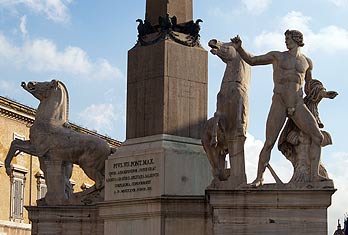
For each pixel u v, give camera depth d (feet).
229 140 60.44
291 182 57.72
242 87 61.31
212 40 62.23
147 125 64.80
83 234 74.64
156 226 61.31
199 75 66.28
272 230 57.47
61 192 77.61
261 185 57.98
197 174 63.57
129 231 63.36
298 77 58.70
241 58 61.16
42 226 75.61
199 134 65.41
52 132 78.95
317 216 57.26
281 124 58.54
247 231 57.72
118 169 65.00
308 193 57.31
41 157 79.00
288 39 59.57
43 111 80.38
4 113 155.43
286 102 58.44
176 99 64.69
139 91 65.77
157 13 66.44
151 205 61.87
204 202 61.41
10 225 154.71
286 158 59.41
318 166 57.98
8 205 155.22
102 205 65.62
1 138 154.71
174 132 64.08
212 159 60.95
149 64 65.41
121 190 64.44
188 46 65.98
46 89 80.79
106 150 77.92
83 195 76.74
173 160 62.44
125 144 65.72
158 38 65.51
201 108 65.92
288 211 57.52
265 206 57.67
